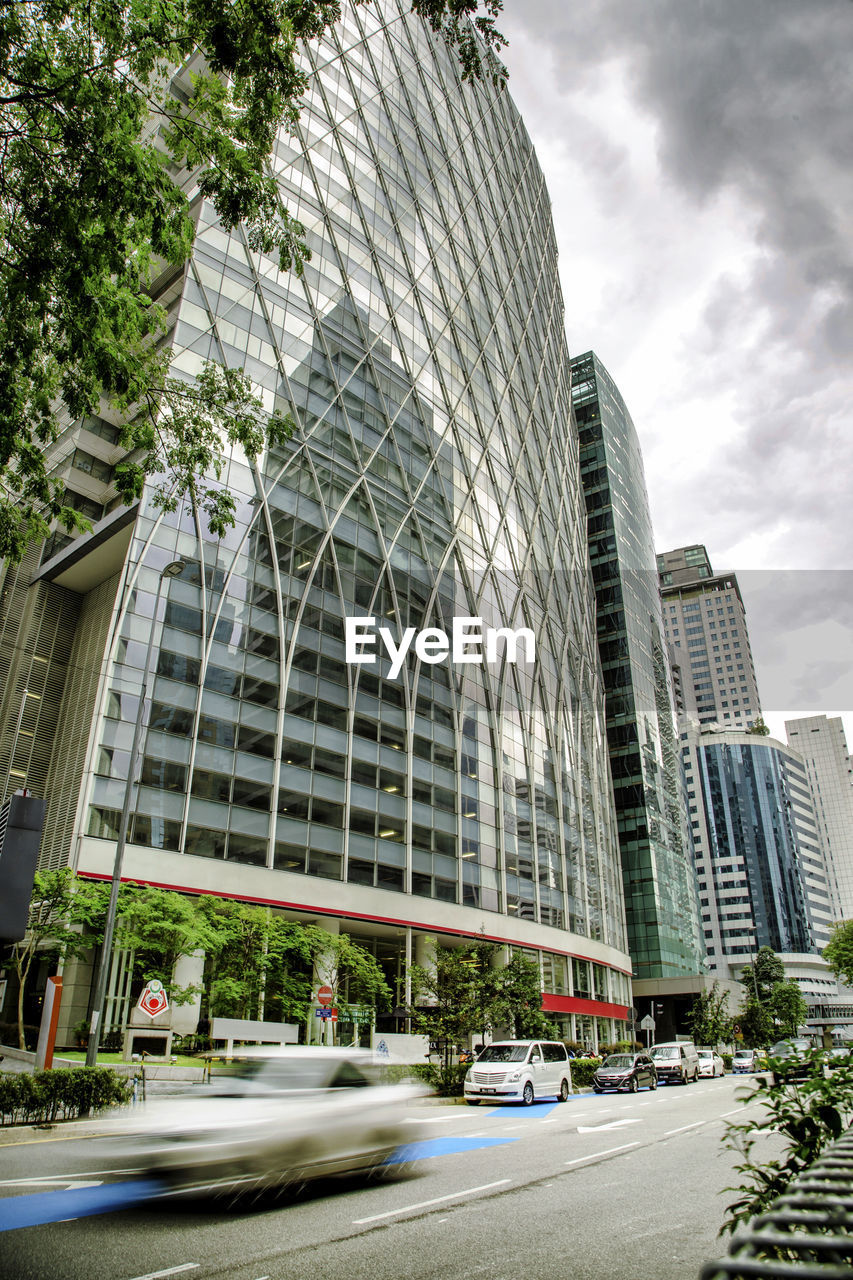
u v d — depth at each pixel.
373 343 48.00
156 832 29.41
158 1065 23.73
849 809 195.25
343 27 53.59
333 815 36.56
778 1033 91.81
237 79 11.48
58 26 10.99
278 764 34.41
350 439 43.84
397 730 41.91
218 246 38.12
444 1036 28.67
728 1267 2.22
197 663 32.47
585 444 111.06
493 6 10.97
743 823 158.38
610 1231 8.20
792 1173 5.52
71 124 10.70
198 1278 6.46
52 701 38.09
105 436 37.78
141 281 13.53
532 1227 8.34
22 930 14.30
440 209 61.16
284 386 39.97
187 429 14.76
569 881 57.94
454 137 66.81
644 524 120.81
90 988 28.80
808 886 161.62
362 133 52.84
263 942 28.39
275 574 36.72
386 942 41.25
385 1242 7.68
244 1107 10.05
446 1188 10.44
